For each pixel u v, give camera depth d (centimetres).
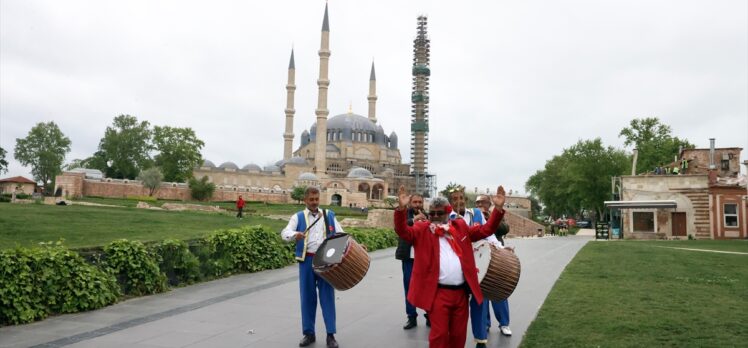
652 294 1439
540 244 4197
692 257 2680
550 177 12212
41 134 12425
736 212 5369
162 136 12025
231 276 1820
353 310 1273
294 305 1303
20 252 1129
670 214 5575
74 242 2142
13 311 1056
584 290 1524
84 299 1200
